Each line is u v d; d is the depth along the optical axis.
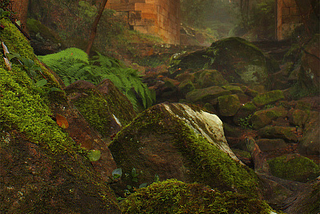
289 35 13.95
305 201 1.89
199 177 1.83
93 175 1.29
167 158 1.92
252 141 4.09
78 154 1.34
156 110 2.06
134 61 11.16
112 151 2.01
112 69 5.15
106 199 1.20
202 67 9.58
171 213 1.35
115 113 2.74
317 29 9.30
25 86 1.38
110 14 10.54
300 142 5.17
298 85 7.43
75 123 1.58
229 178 1.82
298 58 9.04
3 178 0.97
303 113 5.83
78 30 8.77
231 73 8.95
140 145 1.99
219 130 2.55
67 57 4.29
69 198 1.09
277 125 5.96
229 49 8.99
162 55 11.64
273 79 8.52
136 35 12.79
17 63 1.50
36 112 1.29
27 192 1.00
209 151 1.93
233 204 1.32
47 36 6.11
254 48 8.84
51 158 1.15
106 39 9.98
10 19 1.87
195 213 1.31
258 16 19.39
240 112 6.46
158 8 14.45
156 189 1.49
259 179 2.13
